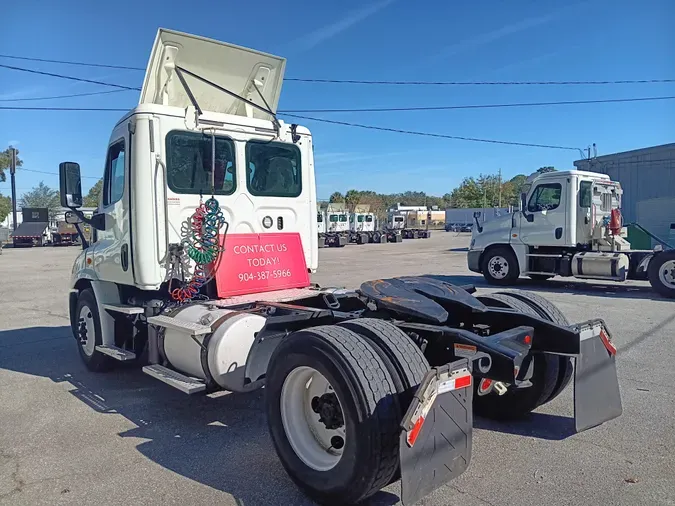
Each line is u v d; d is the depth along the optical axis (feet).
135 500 11.05
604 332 12.91
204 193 17.57
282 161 19.47
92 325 20.47
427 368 10.29
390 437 9.52
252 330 14.58
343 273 56.90
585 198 41.98
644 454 12.65
